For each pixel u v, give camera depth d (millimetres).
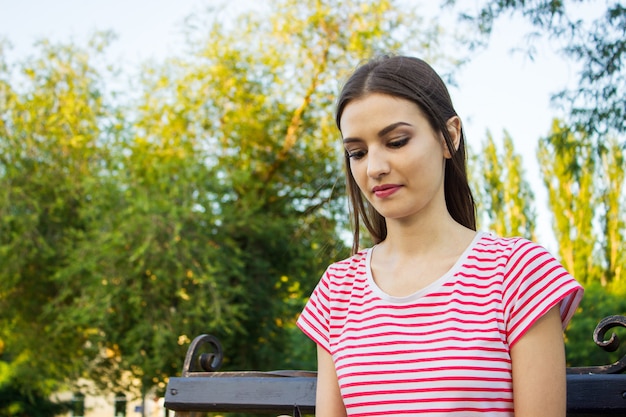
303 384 1921
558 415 1098
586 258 12922
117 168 9617
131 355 9633
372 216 1419
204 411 2082
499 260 1174
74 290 10086
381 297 1215
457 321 1139
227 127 10094
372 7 9477
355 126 1212
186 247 8891
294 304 10531
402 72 1221
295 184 10398
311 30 9930
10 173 10133
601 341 1574
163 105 10133
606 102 4359
